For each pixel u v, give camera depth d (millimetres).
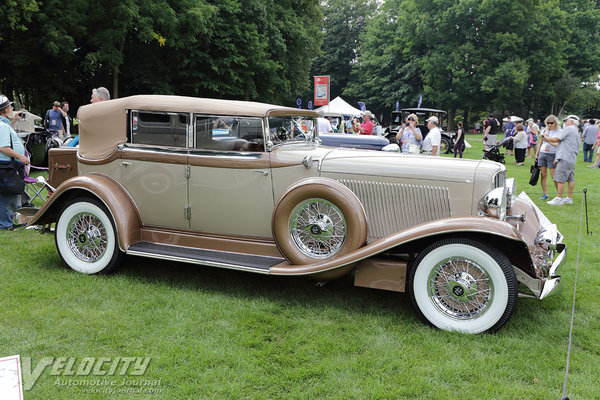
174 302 3512
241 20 21516
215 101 3801
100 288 3740
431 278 3168
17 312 3219
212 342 2902
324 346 2893
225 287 3893
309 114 4320
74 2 15102
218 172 3750
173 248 3910
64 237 4129
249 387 2453
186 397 2338
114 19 16297
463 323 3096
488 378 2582
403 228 3557
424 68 38031
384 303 3648
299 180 3572
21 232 5359
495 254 2971
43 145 9828
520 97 38531
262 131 3652
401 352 2838
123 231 3848
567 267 4562
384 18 45688
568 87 39188
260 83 23938
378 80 45156
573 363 2742
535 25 34469
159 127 3891
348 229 3336
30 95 18906
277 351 2836
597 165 13430
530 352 2859
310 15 28688
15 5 13250
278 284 4000
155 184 3938
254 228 3762
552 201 7859
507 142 15578
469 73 36000
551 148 8031
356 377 2566
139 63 19438
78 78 19516
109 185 3980
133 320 3176
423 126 18453
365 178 3562
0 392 2322
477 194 3359
